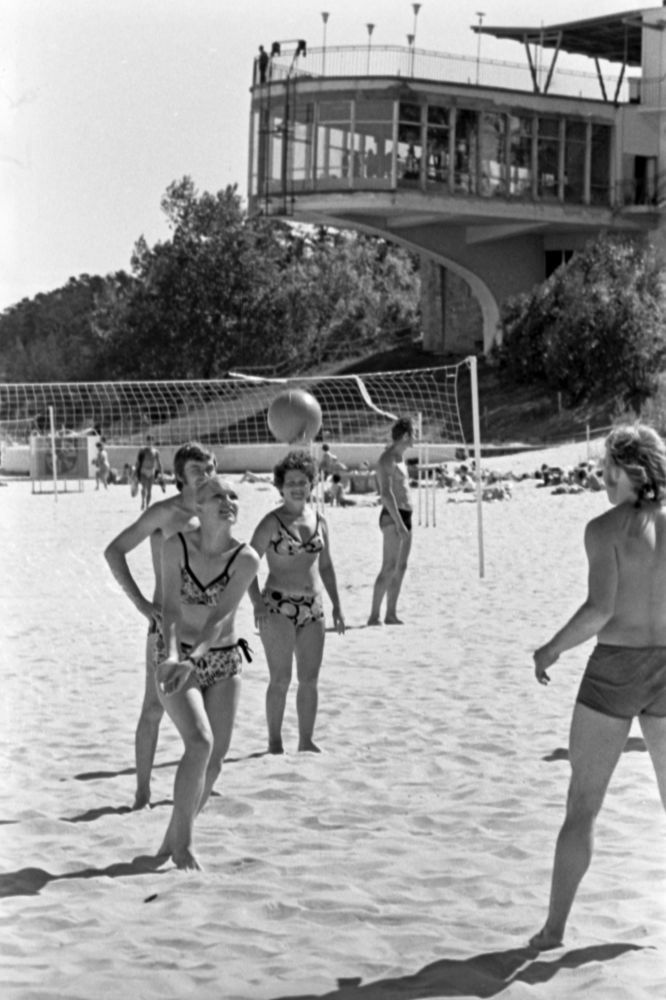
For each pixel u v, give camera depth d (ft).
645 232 188.85
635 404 167.94
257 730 27.04
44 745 26.02
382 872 18.16
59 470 150.41
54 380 307.37
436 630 40.42
